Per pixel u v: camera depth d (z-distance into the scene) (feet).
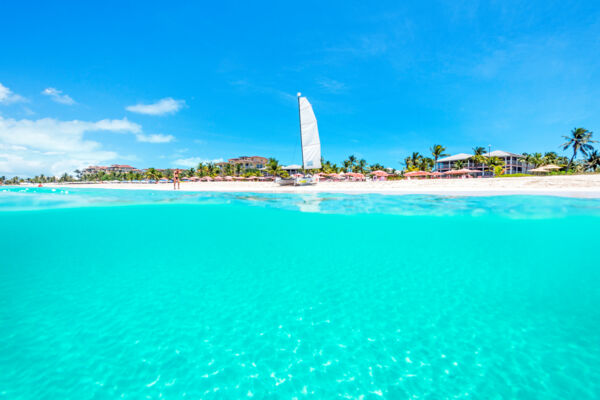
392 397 7.57
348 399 7.54
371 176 264.93
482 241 24.44
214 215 42.68
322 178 253.03
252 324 11.26
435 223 32.96
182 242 25.48
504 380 8.13
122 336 10.44
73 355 9.34
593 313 11.68
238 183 146.30
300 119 103.04
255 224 34.42
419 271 17.10
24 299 13.47
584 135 191.93
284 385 8.07
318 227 31.99
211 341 10.16
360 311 12.22
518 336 10.18
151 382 8.20
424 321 11.32
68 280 16.02
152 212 46.50
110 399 7.58
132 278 16.31
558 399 7.47
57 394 7.72
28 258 20.27
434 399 7.50
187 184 162.71
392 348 9.64
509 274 16.35
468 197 58.23
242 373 8.56
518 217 35.65
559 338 10.00
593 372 8.34
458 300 13.09
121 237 27.78
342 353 9.43
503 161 232.12
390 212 42.06
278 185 114.93
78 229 32.19
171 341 10.15
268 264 18.84
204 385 8.07
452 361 8.95
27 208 52.31
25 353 9.40
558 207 43.01
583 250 21.24
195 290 14.62
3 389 7.84
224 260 19.84
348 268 17.88
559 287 14.35
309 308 12.57
